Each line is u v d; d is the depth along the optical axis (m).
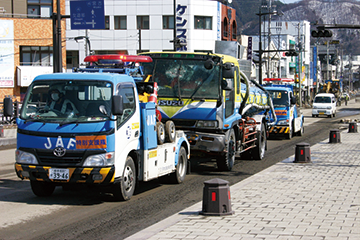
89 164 8.56
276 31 102.06
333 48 146.50
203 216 7.85
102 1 27.09
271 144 23.83
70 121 8.69
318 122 43.22
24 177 8.95
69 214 8.40
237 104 14.18
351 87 183.38
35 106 9.03
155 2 55.16
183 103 12.60
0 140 22.86
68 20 55.97
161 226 7.20
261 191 10.12
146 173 9.87
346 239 6.35
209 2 55.62
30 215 8.30
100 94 8.85
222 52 16.02
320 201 9.00
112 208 8.94
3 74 44.75
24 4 47.97
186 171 12.82
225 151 13.04
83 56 56.03
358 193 9.84
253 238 6.42
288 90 26.23
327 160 15.91
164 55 12.84
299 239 6.35
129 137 9.25
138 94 10.64
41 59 46.56
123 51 55.88
